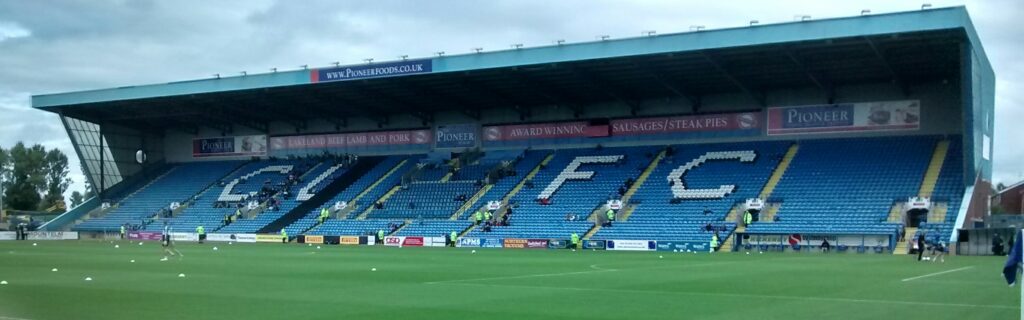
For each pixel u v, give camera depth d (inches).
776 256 2043.6
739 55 2346.2
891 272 1401.3
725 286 1115.3
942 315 789.2
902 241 2256.4
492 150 3344.0
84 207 3710.6
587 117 3184.1
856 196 2455.7
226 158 3897.6
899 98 2684.5
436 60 2581.2
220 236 3228.3
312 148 3710.6
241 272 1412.4
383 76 2659.9
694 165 2861.7
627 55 2324.1
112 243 2982.3
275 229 3184.1
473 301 922.7
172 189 3745.1
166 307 867.4
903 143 2640.3
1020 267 601.3
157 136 4037.9
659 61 2449.6
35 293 1026.1
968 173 2300.7
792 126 2834.6
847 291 1037.2
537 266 1589.6
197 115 3609.7
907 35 2038.6
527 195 2967.5
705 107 2974.9
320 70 2775.6
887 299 937.5
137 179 3929.6
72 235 3511.3
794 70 2554.1
